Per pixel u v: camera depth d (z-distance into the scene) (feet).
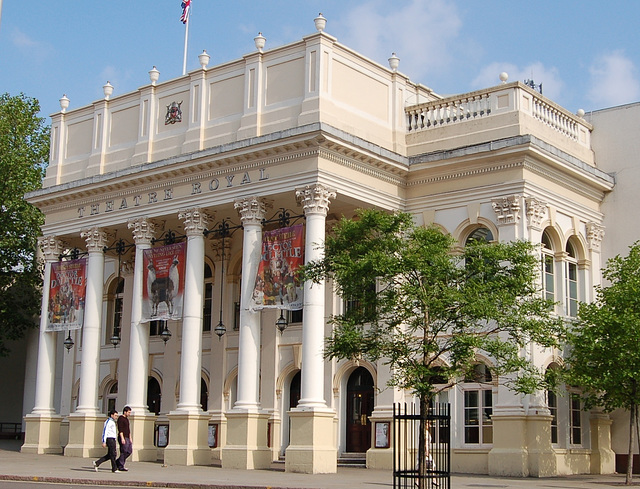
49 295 119.14
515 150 94.12
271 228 105.50
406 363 66.64
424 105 104.58
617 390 83.41
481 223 96.78
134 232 108.99
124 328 124.77
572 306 102.58
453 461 94.89
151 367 121.08
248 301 96.73
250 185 98.32
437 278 67.31
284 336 108.78
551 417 91.81
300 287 93.20
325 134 91.86
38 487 67.51
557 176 99.91
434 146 102.68
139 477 77.71
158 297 105.19
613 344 82.99
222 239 110.73
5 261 147.02
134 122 114.11
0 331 147.95
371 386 103.86
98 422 111.34
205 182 102.89
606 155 109.70
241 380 95.71
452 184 99.60
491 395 94.12
